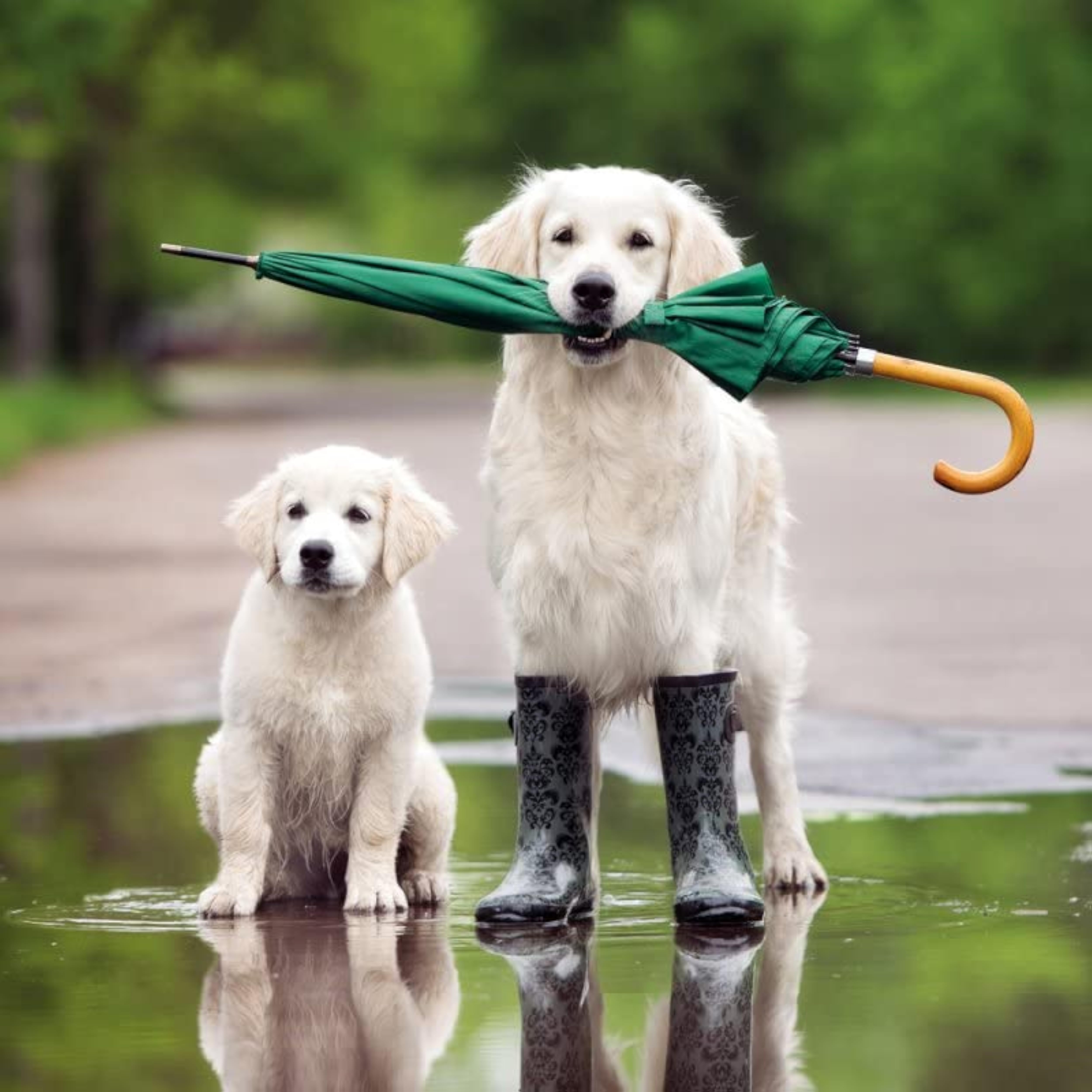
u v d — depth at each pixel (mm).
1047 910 9023
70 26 39906
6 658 17984
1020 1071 6359
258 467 40719
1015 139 77375
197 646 18594
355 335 134875
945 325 80062
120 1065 6570
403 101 73062
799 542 26859
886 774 12617
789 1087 6289
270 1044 6883
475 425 54062
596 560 9242
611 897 9695
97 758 13570
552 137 85875
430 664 10148
